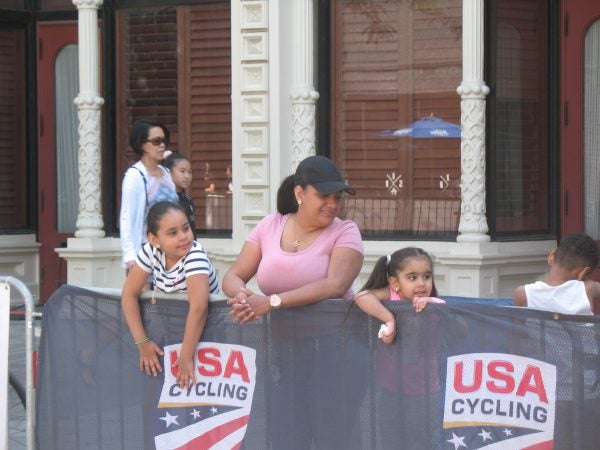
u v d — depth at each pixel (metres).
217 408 5.18
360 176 9.74
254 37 9.71
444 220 9.45
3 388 5.62
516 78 9.41
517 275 9.38
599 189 9.45
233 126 9.87
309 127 9.70
